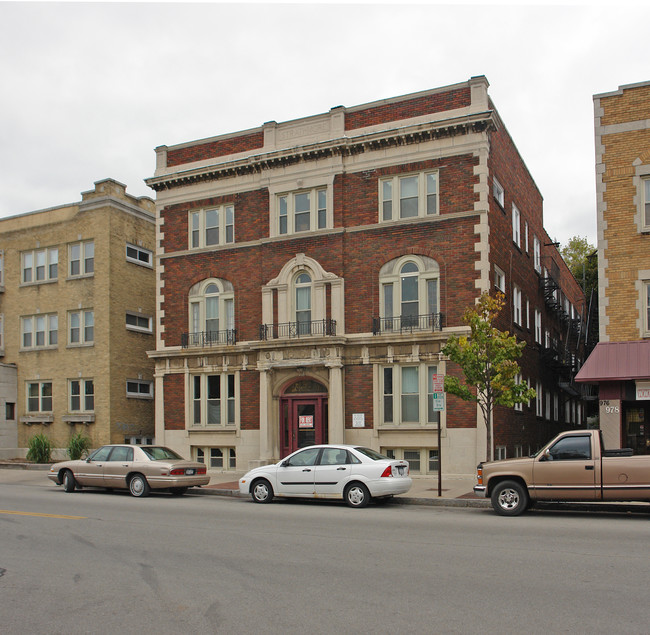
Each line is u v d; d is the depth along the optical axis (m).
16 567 9.88
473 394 20.39
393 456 23.81
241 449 26.39
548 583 8.50
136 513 15.48
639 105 20.56
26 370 32.53
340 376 24.33
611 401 19.59
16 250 33.50
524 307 29.16
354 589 8.36
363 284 24.67
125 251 31.92
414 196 24.44
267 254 26.41
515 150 28.47
